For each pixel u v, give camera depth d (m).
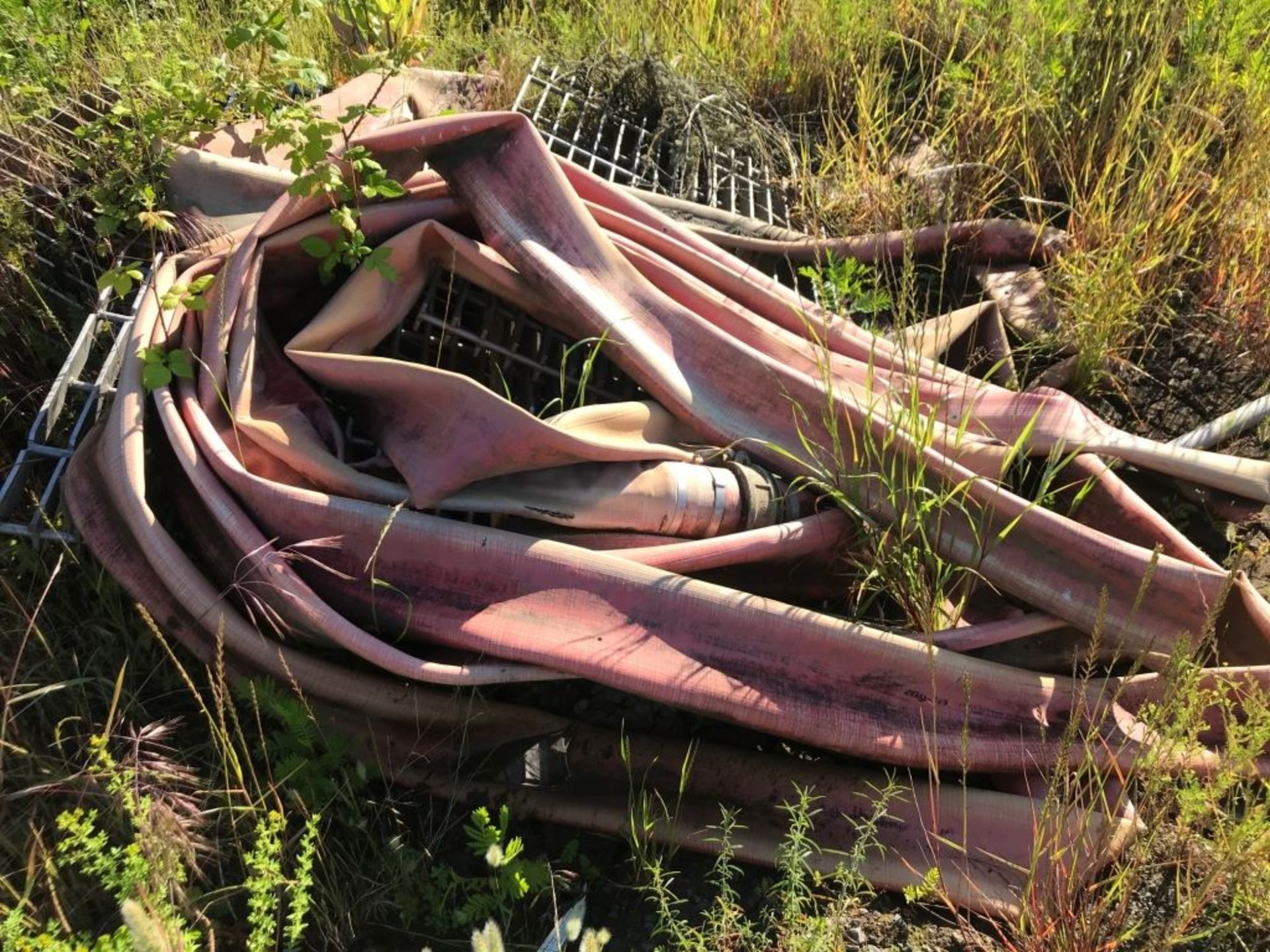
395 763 2.98
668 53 5.85
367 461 3.30
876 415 3.36
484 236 3.54
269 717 3.01
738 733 3.20
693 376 3.45
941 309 4.45
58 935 2.52
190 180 3.71
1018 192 5.09
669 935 2.75
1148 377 4.28
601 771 3.06
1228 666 3.09
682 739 3.13
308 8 4.00
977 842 2.88
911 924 2.76
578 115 5.18
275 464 3.03
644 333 3.46
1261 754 3.00
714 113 5.28
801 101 5.86
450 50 5.71
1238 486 3.43
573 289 3.39
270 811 2.52
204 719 3.01
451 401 3.03
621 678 2.81
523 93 5.05
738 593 2.94
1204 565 3.18
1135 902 2.82
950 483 3.21
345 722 2.98
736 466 3.28
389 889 2.77
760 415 3.44
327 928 2.67
